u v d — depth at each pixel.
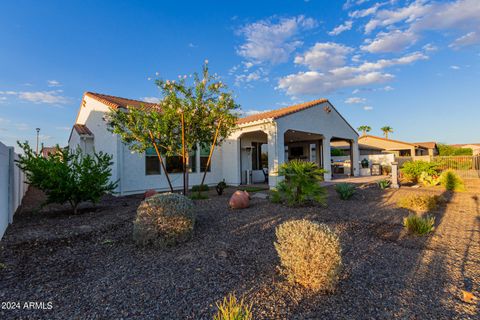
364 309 2.33
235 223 5.42
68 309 2.38
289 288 2.75
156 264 3.43
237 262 3.46
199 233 4.78
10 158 5.85
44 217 6.49
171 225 4.16
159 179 11.69
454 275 3.04
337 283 2.80
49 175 6.24
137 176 10.94
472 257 3.59
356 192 10.03
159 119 7.96
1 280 2.99
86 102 14.08
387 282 2.86
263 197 9.02
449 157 17.50
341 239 4.40
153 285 2.83
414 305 2.40
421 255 3.66
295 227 3.13
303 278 2.74
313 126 14.43
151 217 4.16
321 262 2.66
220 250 3.89
